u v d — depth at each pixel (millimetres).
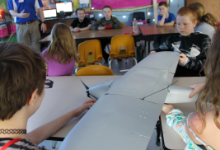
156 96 877
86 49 2826
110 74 1780
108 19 3936
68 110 1137
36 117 1095
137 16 5461
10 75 474
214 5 4395
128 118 720
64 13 5418
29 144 540
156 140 1723
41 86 585
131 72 1132
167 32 2934
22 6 3744
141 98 849
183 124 828
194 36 1794
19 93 500
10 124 532
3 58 479
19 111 540
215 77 555
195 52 1765
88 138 644
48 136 912
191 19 1736
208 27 2053
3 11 4520
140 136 647
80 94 1315
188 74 1760
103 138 639
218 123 552
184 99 956
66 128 977
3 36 4242
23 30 3883
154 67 1198
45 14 5273
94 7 5703
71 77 1620
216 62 551
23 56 507
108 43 3922
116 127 679
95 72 1785
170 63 1276
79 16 4016
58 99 1267
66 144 644
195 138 634
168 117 907
